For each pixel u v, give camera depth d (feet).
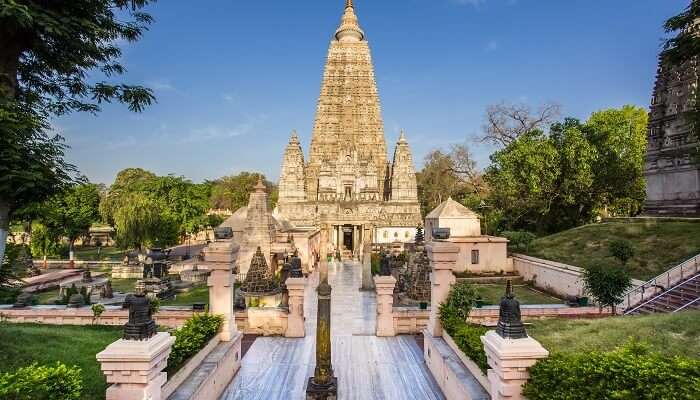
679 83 124.36
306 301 95.40
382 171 237.25
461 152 248.73
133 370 27.99
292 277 67.51
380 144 238.27
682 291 70.23
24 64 44.34
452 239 122.31
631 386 23.68
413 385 46.73
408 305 77.97
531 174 157.17
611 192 168.66
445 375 43.09
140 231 168.14
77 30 41.81
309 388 40.14
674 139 125.08
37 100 44.73
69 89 47.73
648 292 75.77
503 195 169.17
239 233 133.90
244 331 65.77
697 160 100.94
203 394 37.35
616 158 161.17
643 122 209.97
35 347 46.19
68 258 204.03
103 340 52.85
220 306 48.67
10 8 34.42
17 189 37.01
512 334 29.50
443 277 51.26
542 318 67.72
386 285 65.41
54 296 111.04
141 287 104.17
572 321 61.57
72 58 43.98
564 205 172.14
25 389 23.34
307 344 61.46
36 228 170.91
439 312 50.60
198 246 256.73
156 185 228.43
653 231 109.91
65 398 24.79
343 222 211.00
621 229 118.83
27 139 38.06
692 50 84.38
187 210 235.61
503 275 120.47
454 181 282.97
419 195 304.30
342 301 96.07
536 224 179.11
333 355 56.54
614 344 44.96
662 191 127.65
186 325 43.16
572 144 157.28
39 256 172.24
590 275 72.02
